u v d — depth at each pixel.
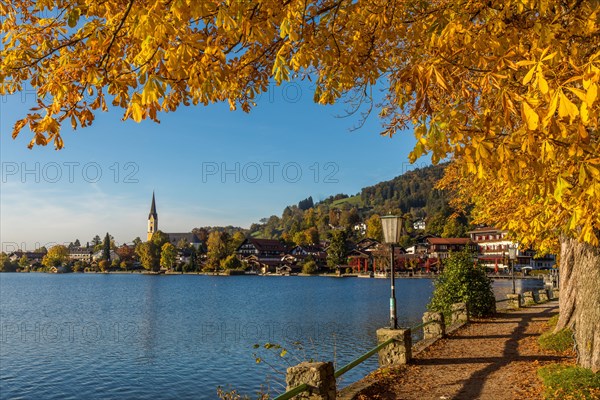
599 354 8.62
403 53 5.61
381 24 4.55
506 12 3.50
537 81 2.59
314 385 6.43
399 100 3.98
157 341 28.66
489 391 8.59
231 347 25.58
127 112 3.16
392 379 9.63
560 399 7.20
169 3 3.20
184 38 3.10
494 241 105.38
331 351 22.27
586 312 8.96
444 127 2.96
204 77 3.39
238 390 17.55
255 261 154.88
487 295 20.36
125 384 19.38
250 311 44.34
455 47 3.45
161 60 3.45
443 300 19.94
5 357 24.70
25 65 3.77
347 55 4.64
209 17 3.57
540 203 6.38
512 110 2.81
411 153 3.07
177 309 48.78
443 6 4.01
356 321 33.78
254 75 5.09
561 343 12.01
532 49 3.25
